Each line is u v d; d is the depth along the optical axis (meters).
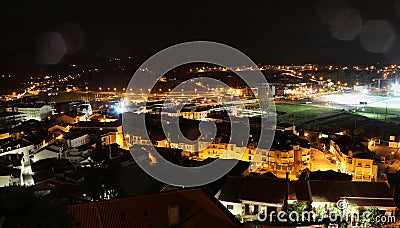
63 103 189.88
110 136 122.38
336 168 95.25
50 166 84.12
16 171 79.50
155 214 35.59
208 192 40.34
